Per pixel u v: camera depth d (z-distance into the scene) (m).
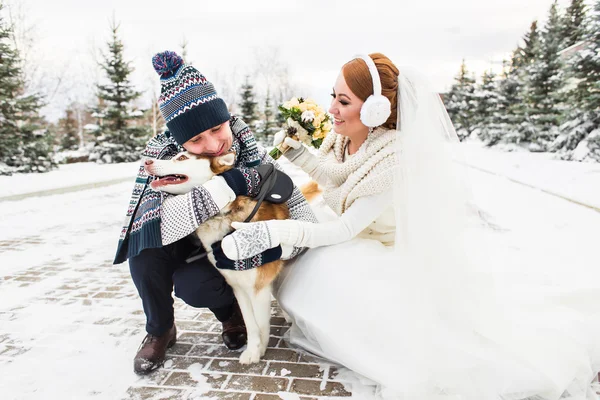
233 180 2.18
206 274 2.32
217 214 2.15
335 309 2.15
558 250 4.32
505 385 1.89
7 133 13.33
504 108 23.95
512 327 2.10
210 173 2.19
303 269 2.34
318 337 2.23
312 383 2.12
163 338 2.34
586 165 13.27
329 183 2.72
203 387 2.11
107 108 18.41
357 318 2.08
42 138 14.10
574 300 2.47
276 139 2.92
